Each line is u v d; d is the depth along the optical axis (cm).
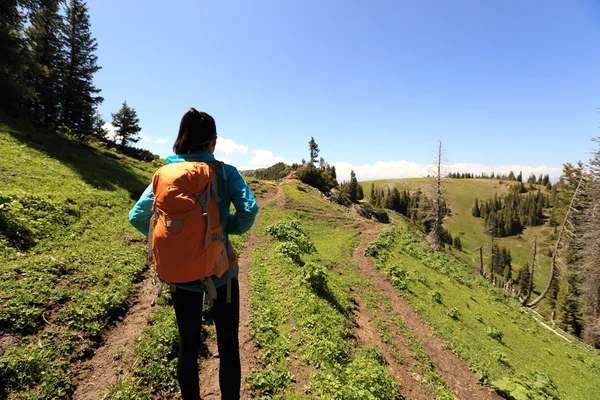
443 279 2273
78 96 3731
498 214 17850
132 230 1153
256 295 880
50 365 415
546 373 1393
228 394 262
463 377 1066
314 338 726
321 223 3161
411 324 1330
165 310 646
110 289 664
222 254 240
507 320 2055
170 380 456
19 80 2869
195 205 217
